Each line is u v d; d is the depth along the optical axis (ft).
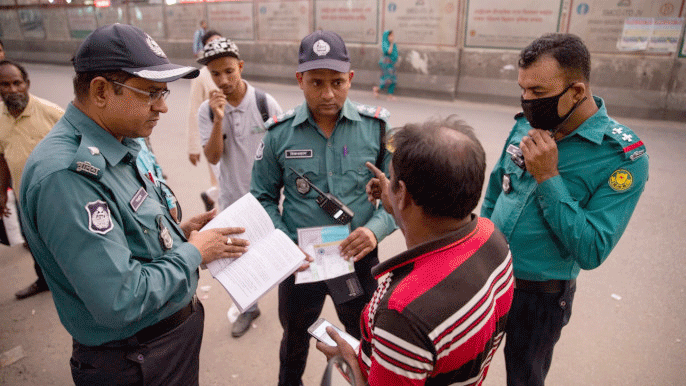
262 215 5.85
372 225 6.35
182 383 5.41
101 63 4.23
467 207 3.25
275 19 37.88
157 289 4.46
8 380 8.29
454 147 3.12
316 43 5.90
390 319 3.10
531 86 5.02
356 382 3.84
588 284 10.78
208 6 41.27
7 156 9.31
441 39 31.19
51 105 9.55
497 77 30.25
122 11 47.24
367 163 6.20
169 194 6.12
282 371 7.35
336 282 6.19
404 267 3.42
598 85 27.27
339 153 6.54
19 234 10.59
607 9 26.07
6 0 54.75
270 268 5.49
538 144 5.14
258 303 10.60
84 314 4.61
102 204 4.23
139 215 4.70
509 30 29.09
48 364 8.70
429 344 3.04
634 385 7.91
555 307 5.84
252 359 8.85
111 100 4.35
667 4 24.59
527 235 5.65
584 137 5.17
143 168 5.39
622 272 11.23
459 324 3.12
